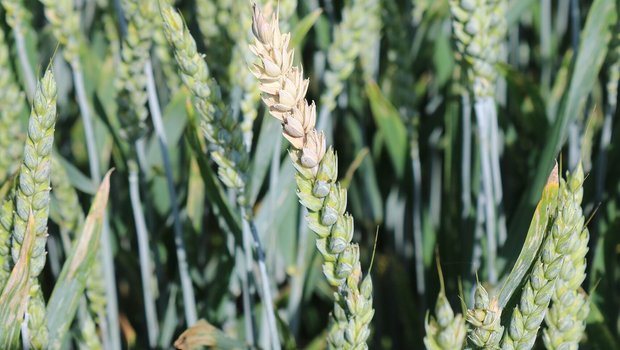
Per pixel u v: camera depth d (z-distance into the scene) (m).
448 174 0.67
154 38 0.60
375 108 0.65
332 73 0.58
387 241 0.77
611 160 0.61
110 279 0.58
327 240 0.38
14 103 0.54
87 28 0.83
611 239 0.58
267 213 0.57
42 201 0.41
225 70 0.57
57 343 0.46
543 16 0.75
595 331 0.52
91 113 0.70
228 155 0.47
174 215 0.58
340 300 0.39
